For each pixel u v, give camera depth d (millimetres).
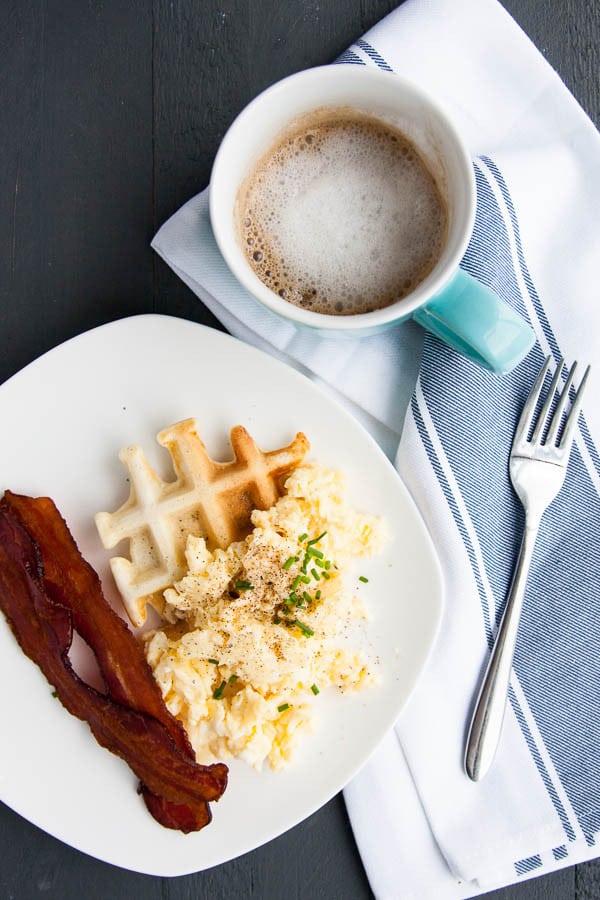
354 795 602
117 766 575
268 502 561
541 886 615
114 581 580
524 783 600
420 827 602
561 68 614
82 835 572
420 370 577
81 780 574
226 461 579
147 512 560
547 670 601
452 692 593
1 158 608
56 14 609
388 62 585
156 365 574
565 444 582
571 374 581
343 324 500
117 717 552
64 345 570
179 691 559
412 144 525
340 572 563
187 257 579
